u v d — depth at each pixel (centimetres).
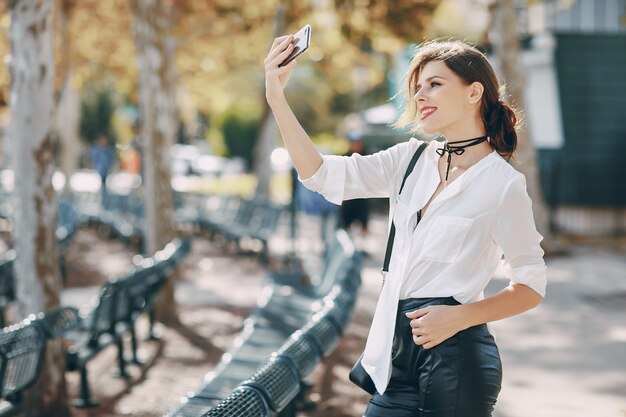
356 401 592
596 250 1441
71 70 2000
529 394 601
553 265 1259
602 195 1725
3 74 965
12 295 761
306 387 624
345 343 766
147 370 691
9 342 435
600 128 1725
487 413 258
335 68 2134
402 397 265
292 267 1283
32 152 542
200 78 2598
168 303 878
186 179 4219
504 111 268
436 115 265
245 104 4481
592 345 748
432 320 252
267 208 1453
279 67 268
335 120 4884
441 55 267
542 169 1752
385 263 273
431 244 260
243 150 4634
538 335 789
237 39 2208
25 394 543
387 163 281
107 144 2386
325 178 277
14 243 550
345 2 1498
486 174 259
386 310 269
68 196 2206
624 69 1728
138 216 1666
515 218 255
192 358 730
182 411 429
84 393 592
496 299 256
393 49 1656
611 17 1802
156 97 905
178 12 1802
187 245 893
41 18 535
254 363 535
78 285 1146
